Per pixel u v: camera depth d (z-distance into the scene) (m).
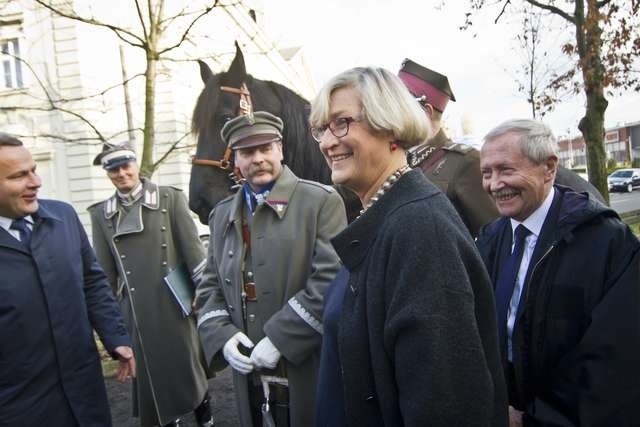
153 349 3.13
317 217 2.06
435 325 1.01
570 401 1.48
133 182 3.22
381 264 1.13
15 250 1.98
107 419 2.19
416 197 1.15
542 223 1.70
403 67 2.57
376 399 1.16
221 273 2.16
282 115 2.92
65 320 2.05
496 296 1.77
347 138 1.20
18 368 1.95
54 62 11.06
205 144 2.84
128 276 3.16
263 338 2.00
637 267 1.46
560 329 1.55
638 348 1.40
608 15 7.42
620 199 27.22
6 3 10.27
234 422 3.53
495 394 1.14
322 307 1.89
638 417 1.38
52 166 11.23
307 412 1.95
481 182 2.30
